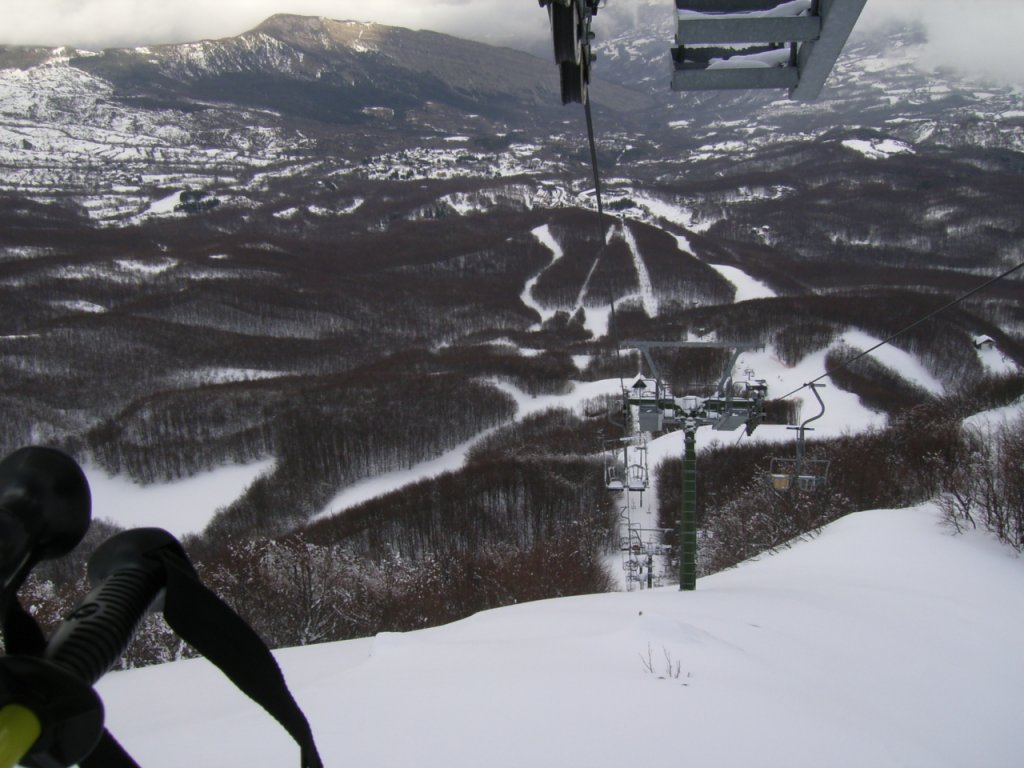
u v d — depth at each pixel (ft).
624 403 80.23
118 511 306.96
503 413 360.89
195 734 29.50
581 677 38.45
